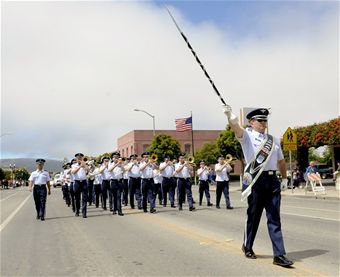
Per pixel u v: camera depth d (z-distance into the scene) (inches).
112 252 321.7
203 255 297.7
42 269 278.5
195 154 2327.8
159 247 334.0
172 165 714.2
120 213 593.6
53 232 442.9
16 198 1330.0
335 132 1138.0
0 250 350.0
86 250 334.6
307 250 302.8
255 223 276.2
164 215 571.8
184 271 255.4
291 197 902.4
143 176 619.8
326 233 376.8
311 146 1240.2
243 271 249.0
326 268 251.0
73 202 684.1
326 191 996.6
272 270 248.7
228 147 1779.0
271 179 262.7
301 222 452.1
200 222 481.4
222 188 654.5
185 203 803.4
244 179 268.8
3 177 3518.7
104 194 711.7
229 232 400.2
